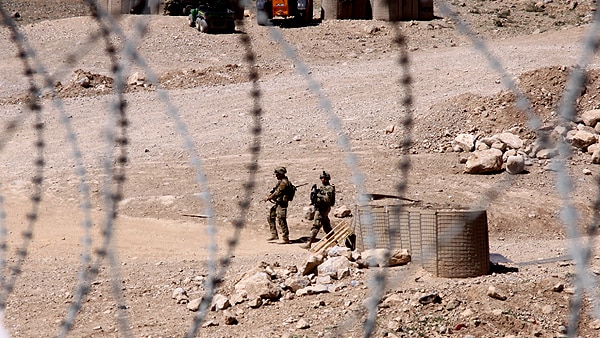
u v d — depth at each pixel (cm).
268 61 12619
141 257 5697
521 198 7006
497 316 3841
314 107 9675
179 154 8275
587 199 6688
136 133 9062
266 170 7750
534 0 16175
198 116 9675
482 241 4447
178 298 4459
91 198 7169
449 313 3906
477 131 8150
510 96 8425
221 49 13162
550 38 13075
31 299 4609
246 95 10494
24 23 16400
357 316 3897
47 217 6750
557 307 3956
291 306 4178
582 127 7838
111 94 10800
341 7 15325
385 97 9825
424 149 8100
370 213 4691
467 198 6969
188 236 6347
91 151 8444
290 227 6550
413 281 4272
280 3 14412
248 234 6475
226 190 7250
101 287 4794
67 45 12862
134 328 4091
